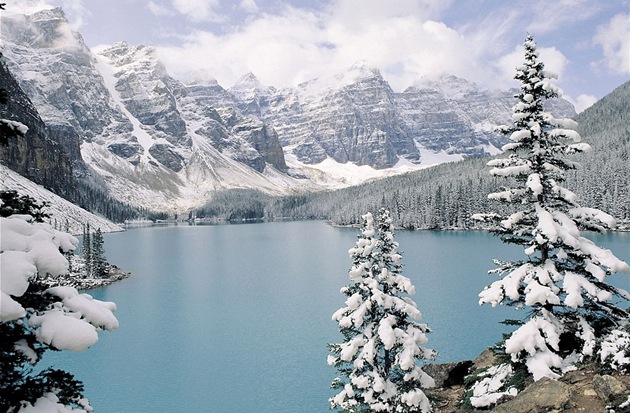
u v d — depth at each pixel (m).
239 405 41.38
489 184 196.62
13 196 11.70
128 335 62.19
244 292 87.88
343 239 193.00
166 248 169.00
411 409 19.80
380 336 19.98
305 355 53.75
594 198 163.38
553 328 19.86
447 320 63.19
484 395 21.47
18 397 9.88
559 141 21.08
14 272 8.62
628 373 17.86
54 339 9.11
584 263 20.69
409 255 124.94
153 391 44.59
